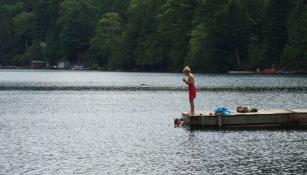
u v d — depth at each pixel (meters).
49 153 36.00
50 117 56.91
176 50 186.88
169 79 140.62
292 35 150.25
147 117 55.66
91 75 175.62
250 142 39.53
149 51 197.75
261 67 159.88
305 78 129.62
